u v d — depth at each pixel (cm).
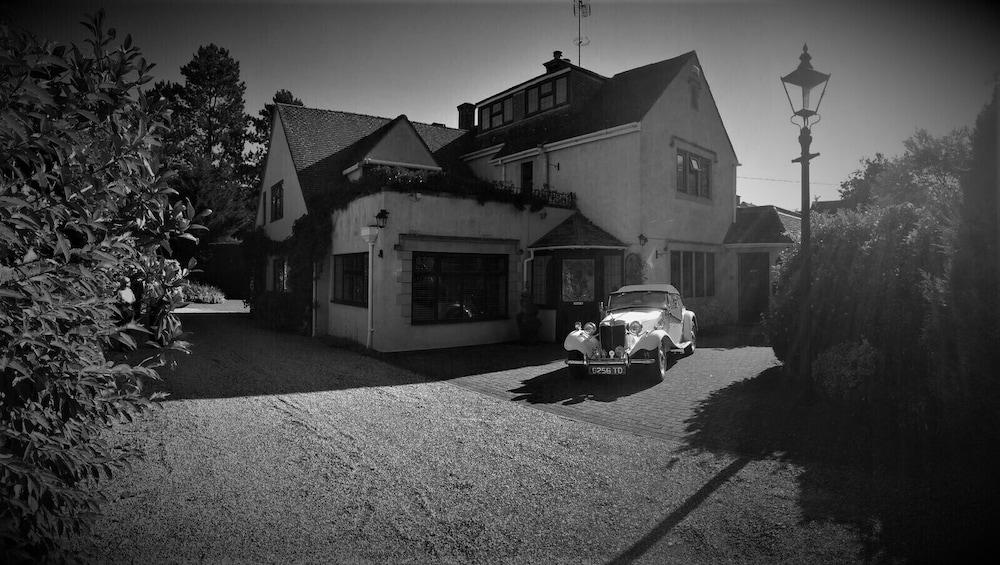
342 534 420
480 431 682
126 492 491
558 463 569
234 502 474
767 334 882
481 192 1477
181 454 593
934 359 575
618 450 607
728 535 411
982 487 475
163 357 393
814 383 777
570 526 432
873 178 1458
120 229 370
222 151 4788
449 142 2302
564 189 1780
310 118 2086
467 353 1327
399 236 1343
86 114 325
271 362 1184
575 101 1880
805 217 786
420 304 1398
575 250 1522
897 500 457
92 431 367
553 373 1073
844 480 501
